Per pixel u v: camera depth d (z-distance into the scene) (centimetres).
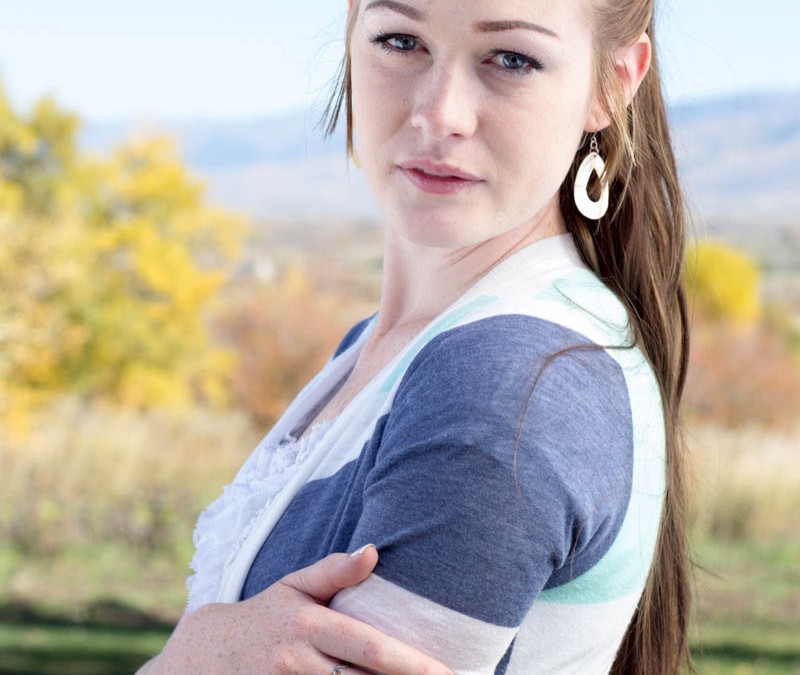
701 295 923
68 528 798
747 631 722
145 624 745
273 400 895
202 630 104
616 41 115
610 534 103
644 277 130
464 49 104
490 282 115
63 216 856
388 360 127
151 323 880
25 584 765
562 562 96
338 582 98
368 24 108
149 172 888
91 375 859
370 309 937
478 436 93
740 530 788
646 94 132
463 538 93
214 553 124
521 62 105
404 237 111
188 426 867
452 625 93
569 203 127
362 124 113
